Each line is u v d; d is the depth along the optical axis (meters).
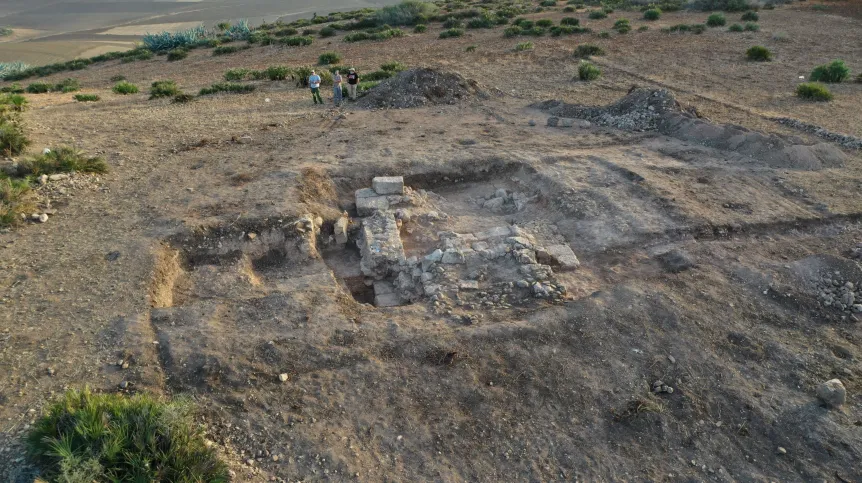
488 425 5.82
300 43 31.83
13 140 12.15
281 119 15.72
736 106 16.31
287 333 6.93
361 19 38.53
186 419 5.35
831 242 9.10
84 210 9.94
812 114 15.54
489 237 9.54
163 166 11.96
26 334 6.75
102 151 12.81
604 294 7.61
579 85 19.78
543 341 6.83
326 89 20.06
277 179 11.02
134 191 10.68
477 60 24.81
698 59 23.12
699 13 34.84
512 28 30.52
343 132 14.41
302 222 9.44
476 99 17.84
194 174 11.49
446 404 6.04
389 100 17.14
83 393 5.44
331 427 5.75
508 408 6.01
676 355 6.70
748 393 6.21
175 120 15.65
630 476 5.37
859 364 6.64
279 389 6.15
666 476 5.38
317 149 13.02
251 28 45.09
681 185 11.04
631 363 6.58
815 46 24.62
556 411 6.00
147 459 4.83
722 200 10.44
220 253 9.02
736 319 7.27
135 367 6.31
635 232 9.41
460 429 5.77
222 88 20.09
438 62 24.58
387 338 6.88
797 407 6.04
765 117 15.16
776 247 8.95
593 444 5.67
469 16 37.47
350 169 11.75
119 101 19.17
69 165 11.26
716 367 6.55
